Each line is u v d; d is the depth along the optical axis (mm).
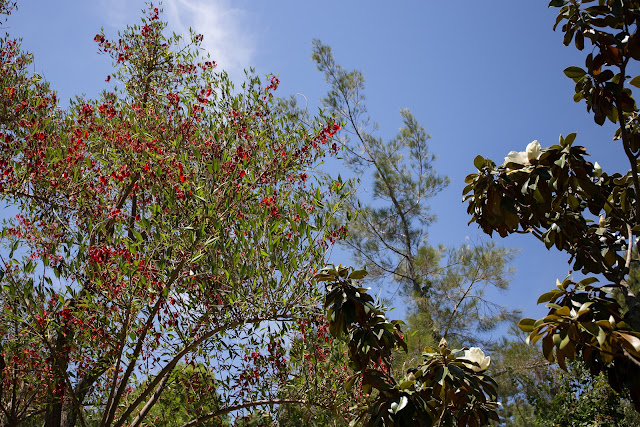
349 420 5203
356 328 2434
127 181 6109
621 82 2256
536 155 2309
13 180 5695
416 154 13141
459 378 2109
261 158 6043
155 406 6301
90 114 6879
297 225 5215
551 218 2479
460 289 11133
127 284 4934
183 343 5348
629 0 2223
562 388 10641
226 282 4883
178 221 4922
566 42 2414
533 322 1938
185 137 6172
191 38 8266
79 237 5160
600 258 2363
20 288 5012
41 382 5434
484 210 2434
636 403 1838
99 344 5332
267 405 5914
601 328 1774
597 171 2535
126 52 8250
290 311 5023
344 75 13047
